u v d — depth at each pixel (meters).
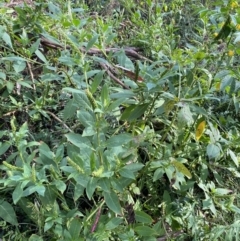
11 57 2.12
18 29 2.42
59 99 2.36
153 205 2.20
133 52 2.81
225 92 2.48
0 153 1.81
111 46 2.89
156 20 3.07
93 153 1.57
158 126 2.35
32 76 2.36
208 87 2.14
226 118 2.59
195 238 2.05
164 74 2.01
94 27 2.97
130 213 2.04
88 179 1.58
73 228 1.66
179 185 2.16
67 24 2.29
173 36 2.93
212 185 2.21
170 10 3.56
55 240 1.77
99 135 1.70
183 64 2.12
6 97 2.29
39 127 2.32
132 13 3.25
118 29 3.20
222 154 2.28
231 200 2.14
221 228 2.04
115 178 1.64
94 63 2.48
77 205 2.04
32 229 1.94
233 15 2.05
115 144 1.67
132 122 2.14
